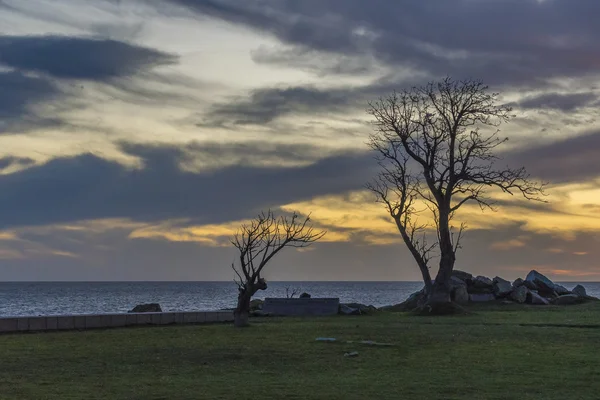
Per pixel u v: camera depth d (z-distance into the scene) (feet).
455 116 181.06
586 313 166.09
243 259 132.46
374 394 62.54
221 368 78.02
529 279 229.25
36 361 81.92
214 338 106.63
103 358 84.69
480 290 208.64
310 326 129.70
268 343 99.71
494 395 62.28
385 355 88.28
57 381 69.05
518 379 70.54
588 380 70.13
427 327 126.82
